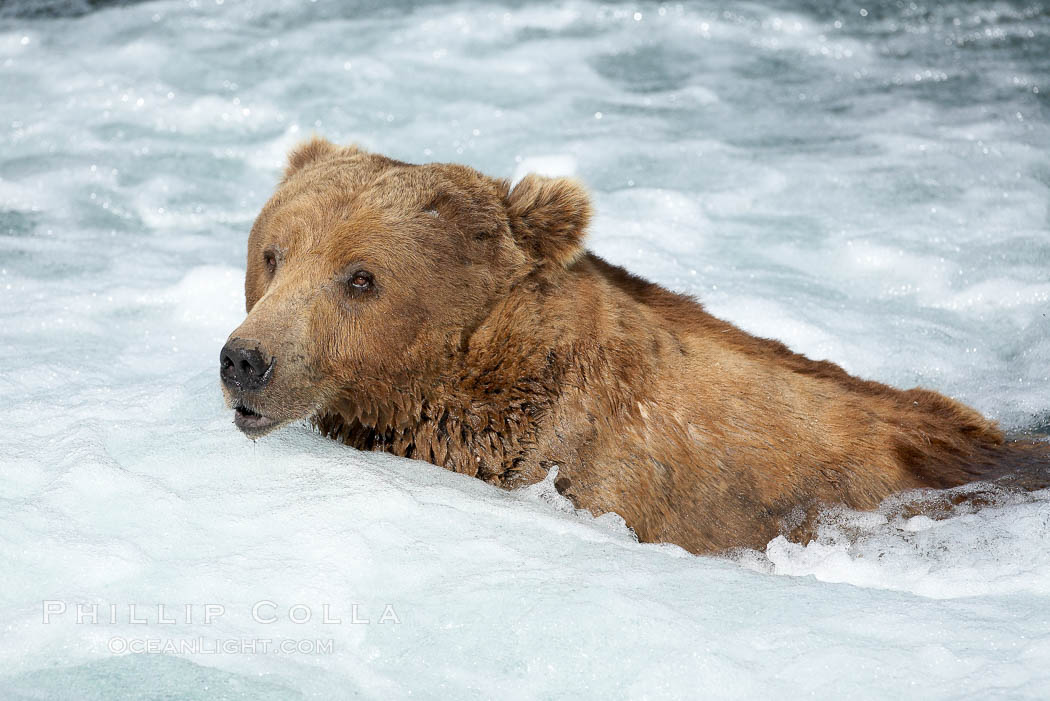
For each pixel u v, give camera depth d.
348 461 9.63
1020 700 7.00
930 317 16.66
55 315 14.89
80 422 10.47
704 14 30.31
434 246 9.43
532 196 9.84
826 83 26.70
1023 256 18.09
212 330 14.98
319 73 25.92
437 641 7.64
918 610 8.17
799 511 10.12
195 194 20.12
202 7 29.97
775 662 7.51
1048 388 14.83
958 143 22.77
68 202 19.53
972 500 10.43
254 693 7.11
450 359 9.62
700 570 8.75
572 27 29.45
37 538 8.30
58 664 7.27
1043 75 27.14
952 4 31.64
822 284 17.41
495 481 9.80
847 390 11.06
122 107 23.75
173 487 9.27
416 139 22.52
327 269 9.30
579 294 9.88
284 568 8.18
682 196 20.02
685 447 9.88
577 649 7.58
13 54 26.94
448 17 29.33
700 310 11.02
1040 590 8.74
